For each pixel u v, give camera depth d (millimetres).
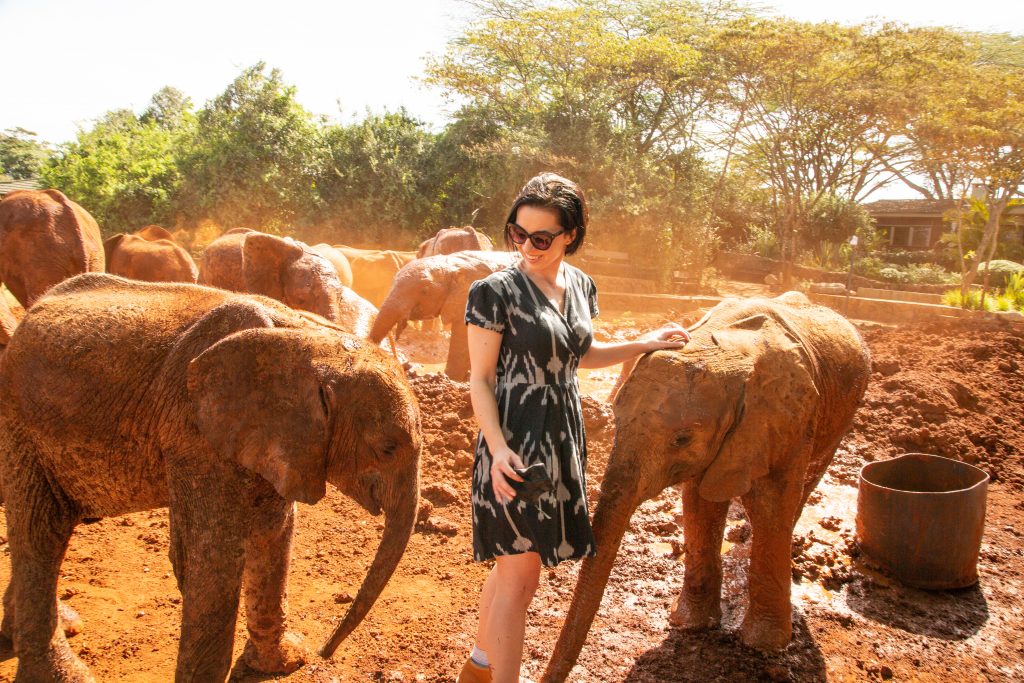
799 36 24375
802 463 3809
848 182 35031
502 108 26500
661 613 4254
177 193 26391
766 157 29906
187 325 3123
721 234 36125
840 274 28688
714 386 3297
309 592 4375
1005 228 34562
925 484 5176
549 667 2941
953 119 23062
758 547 3877
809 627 4141
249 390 2758
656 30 29281
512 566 2793
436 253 13047
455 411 7211
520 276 2809
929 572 4582
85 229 10719
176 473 2941
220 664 2896
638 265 24703
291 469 2717
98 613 4062
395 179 25734
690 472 3361
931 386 7918
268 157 25906
